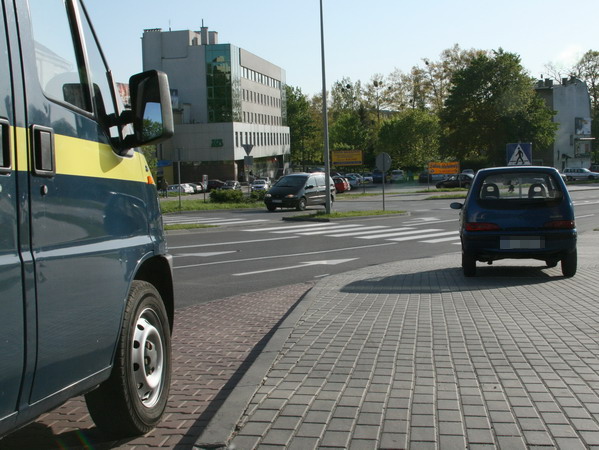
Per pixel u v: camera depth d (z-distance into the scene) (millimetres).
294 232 23328
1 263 2762
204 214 34812
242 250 17703
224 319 8516
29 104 3053
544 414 4285
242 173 93375
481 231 11305
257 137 101125
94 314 3564
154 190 4652
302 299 9203
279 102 115812
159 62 89625
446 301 8969
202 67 88625
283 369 5496
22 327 2896
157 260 4684
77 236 3453
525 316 7688
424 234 22453
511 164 22312
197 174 89500
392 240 20516
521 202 11281
